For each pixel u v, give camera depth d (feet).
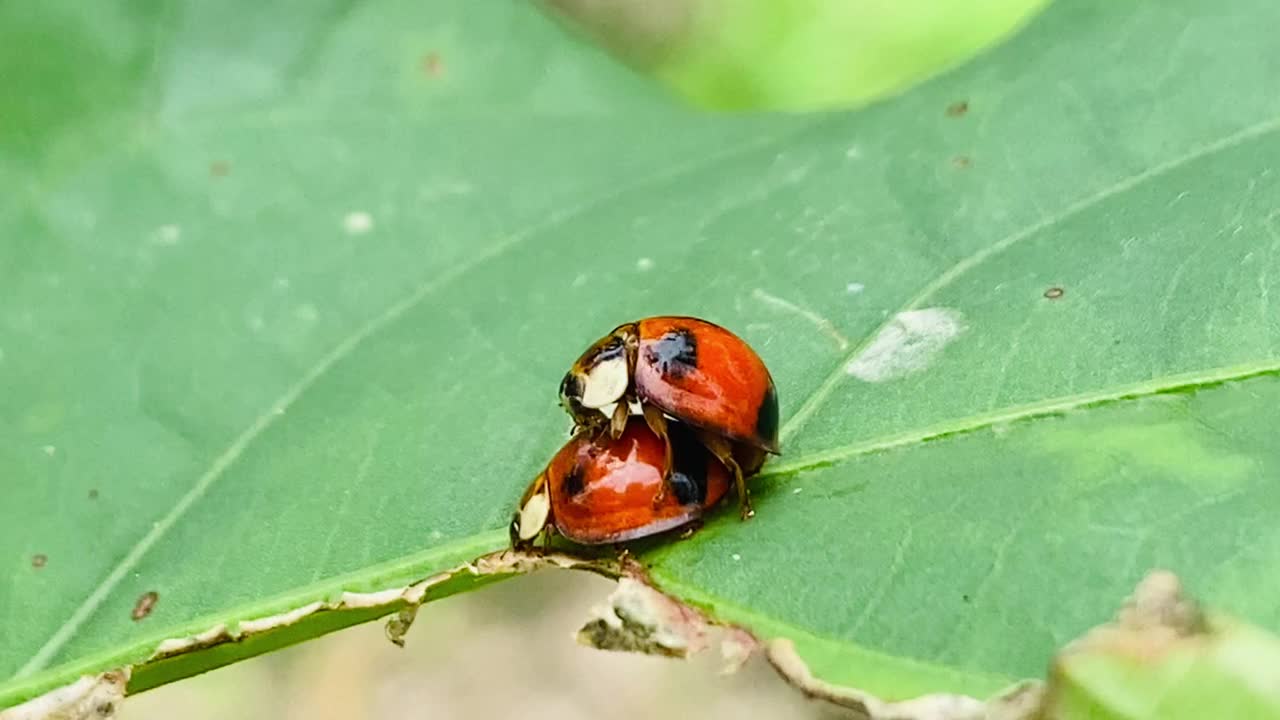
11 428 0.30
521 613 0.52
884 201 0.30
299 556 0.28
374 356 0.31
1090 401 0.27
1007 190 0.30
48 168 0.34
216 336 0.31
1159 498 0.25
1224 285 0.27
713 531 0.26
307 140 0.35
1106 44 0.31
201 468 0.29
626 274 0.31
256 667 0.48
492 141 0.35
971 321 0.28
